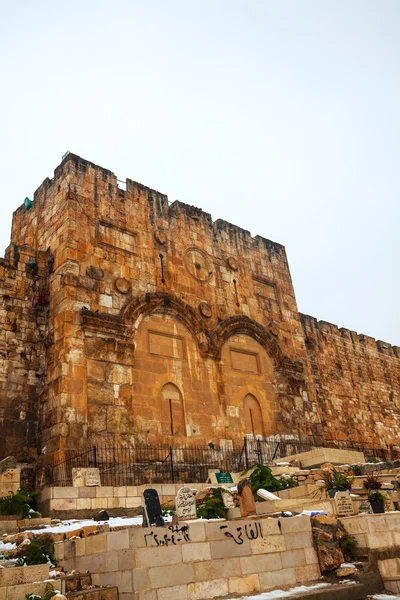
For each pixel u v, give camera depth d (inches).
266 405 1090.1
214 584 393.1
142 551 373.7
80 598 358.0
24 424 812.0
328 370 1492.4
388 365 1726.1
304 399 1176.2
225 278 1155.9
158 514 414.0
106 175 1027.9
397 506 631.2
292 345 1237.1
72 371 811.4
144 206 1064.2
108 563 391.2
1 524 547.2
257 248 1285.7
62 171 993.5
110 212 997.2
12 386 825.5
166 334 978.7
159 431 885.2
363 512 566.9
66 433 765.3
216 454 944.3
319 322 1558.8
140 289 972.6
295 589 416.8
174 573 379.9
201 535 406.0
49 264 935.0
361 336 1679.4
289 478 740.0
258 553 426.6
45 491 634.2
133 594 359.9
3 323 856.9
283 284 1300.4
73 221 930.1
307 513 498.0
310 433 1145.4
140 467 820.0
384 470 749.3
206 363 1014.4
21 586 369.7
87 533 494.0
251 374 1095.0
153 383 914.1
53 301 888.3
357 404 1523.1
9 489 621.0
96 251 938.7
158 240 1050.1
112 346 871.1
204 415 965.2
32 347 866.1
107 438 806.5
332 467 780.0
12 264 906.7
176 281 1045.2
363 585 430.3
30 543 472.1
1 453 777.6
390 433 1579.7
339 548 471.5
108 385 841.5
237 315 1125.7
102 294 910.4
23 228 1079.6
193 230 1139.9
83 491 637.3
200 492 621.6
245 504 533.6
